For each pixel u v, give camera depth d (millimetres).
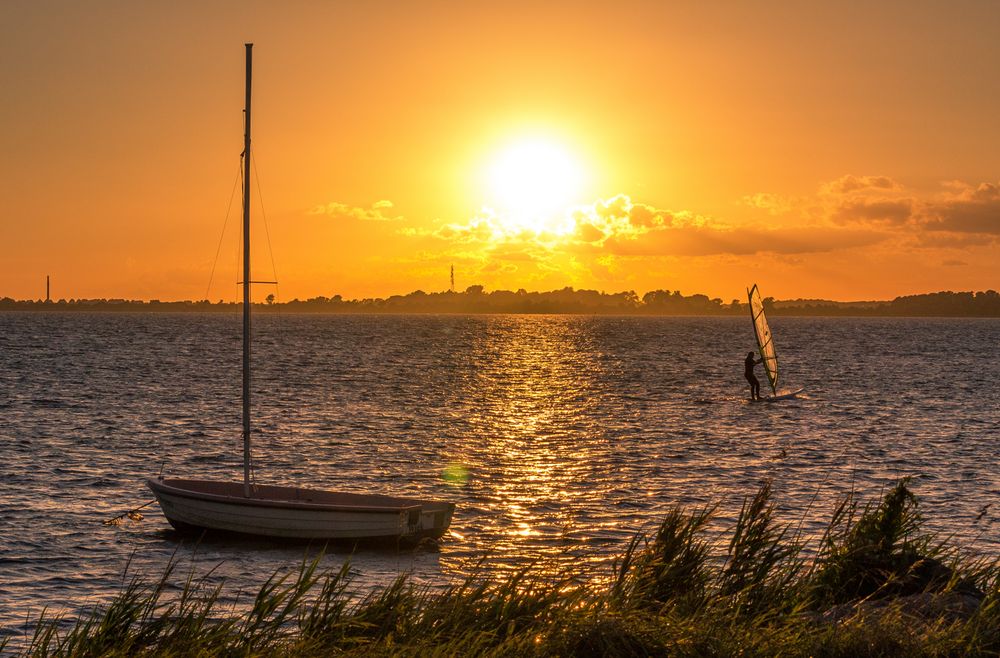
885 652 10133
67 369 90250
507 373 95500
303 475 37781
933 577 12562
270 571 24109
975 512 29859
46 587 22734
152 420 52719
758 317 66688
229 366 97875
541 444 46000
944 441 46188
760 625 11203
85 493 33250
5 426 49281
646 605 11586
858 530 13578
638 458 41469
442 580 22766
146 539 27172
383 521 25953
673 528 13195
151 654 9883
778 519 28031
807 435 48531
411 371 95875
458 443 46312
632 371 99250
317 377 85438
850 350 147375
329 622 10625
